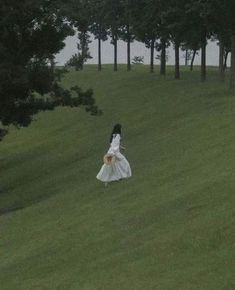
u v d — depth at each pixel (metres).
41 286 22.44
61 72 49.31
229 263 19.44
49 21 47.66
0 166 62.94
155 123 60.38
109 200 33.78
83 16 49.50
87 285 21.16
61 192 42.03
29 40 46.72
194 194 28.77
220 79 80.06
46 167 56.38
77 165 52.53
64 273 23.48
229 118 48.25
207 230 23.03
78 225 30.23
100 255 24.50
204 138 43.84
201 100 63.69
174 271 20.12
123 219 28.75
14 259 27.38
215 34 75.62
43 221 33.81
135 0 91.12
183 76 96.19
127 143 53.69
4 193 49.50
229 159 34.41
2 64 43.34
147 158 43.81
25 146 71.00
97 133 65.50
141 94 81.38
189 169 35.41
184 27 69.75
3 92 45.38
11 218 37.38
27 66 46.12
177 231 24.19
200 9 61.53
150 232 25.48
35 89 47.00
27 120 48.72
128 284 20.05
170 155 41.84
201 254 21.03
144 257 22.56
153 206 29.23
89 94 50.41
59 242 27.98
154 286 19.16
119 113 72.12
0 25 44.56
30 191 47.00
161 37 87.81
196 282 18.59
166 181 34.22
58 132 73.69
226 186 28.36
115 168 37.94
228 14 61.56
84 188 39.72
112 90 92.50
